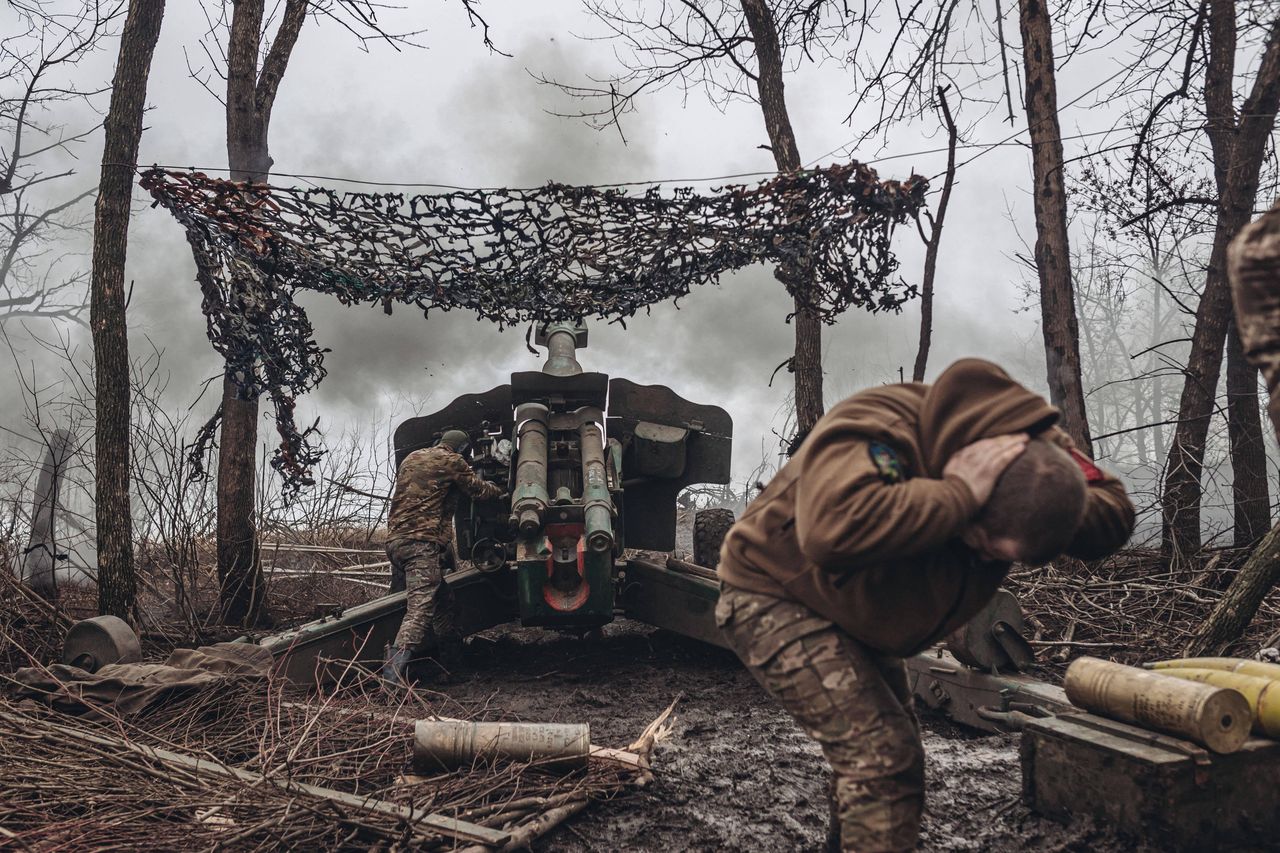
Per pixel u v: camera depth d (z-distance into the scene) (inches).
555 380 253.6
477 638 267.3
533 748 137.5
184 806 117.0
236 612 278.1
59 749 134.9
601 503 221.0
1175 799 103.4
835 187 205.5
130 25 229.1
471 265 206.8
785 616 82.6
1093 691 117.7
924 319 276.2
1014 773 133.7
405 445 266.5
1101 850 107.2
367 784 137.6
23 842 104.2
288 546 365.4
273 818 113.7
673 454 260.4
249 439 283.9
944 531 67.7
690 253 211.0
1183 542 243.9
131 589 223.9
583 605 222.7
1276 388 61.8
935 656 174.9
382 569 350.0
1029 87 265.1
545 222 202.4
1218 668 118.1
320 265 210.8
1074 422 256.1
